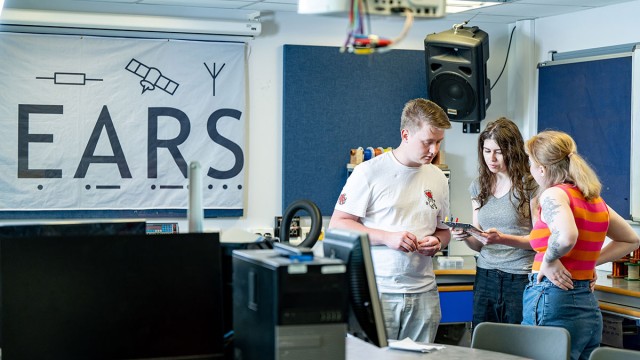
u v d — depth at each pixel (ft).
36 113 18.08
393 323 12.10
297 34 19.60
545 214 11.69
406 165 12.14
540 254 12.17
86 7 18.10
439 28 20.63
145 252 7.37
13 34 17.83
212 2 18.15
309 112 19.52
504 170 13.80
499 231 13.87
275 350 6.55
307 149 19.53
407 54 20.15
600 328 12.19
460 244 20.53
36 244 7.20
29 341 7.17
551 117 19.89
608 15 18.43
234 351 7.59
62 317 7.22
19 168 18.03
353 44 7.50
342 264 6.70
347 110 19.79
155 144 18.78
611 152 18.19
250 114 19.38
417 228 12.17
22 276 7.18
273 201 19.58
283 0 17.88
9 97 17.92
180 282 7.42
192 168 7.97
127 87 18.56
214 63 19.04
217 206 19.16
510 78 21.08
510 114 21.09
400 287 12.03
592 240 11.87
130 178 18.66
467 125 20.52
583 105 18.93
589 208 11.82
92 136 18.40
